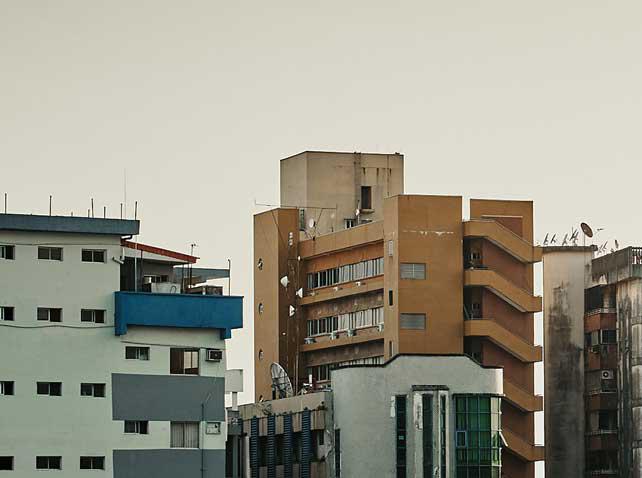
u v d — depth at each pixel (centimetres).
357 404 16112
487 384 16288
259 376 18875
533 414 17550
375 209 19138
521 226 17875
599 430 18300
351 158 19138
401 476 16038
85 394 14375
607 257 18375
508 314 17662
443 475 16062
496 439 16250
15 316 14238
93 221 14450
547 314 18612
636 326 17950
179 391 14638
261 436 17262
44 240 14362
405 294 17362
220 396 14750
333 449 16212
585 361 18512
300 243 18788
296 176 19188
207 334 14775
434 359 16225
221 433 14738
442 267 17488
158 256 15000
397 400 16125
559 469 18400
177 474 14550
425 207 17538
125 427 14450
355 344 17988
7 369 14162
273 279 18738
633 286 18000
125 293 14500
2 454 14088
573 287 18600
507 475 17400
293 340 18662
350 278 18162
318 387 17862
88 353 14400
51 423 14238
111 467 14362
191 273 15775
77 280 14425
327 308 18450
